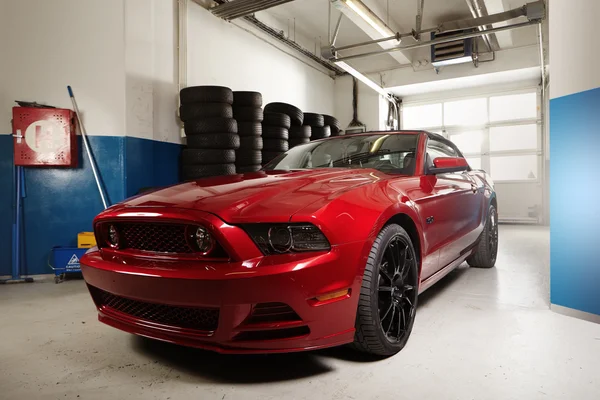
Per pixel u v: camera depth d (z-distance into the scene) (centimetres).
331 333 138
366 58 938
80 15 375
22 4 358
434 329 194
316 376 146
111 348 180
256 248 130
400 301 169
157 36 447
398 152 231
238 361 161
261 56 654
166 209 142
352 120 937
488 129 926
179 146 480
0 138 353
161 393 137
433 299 246
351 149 246
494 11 630
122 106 389
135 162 400
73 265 339
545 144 849
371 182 174
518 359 159
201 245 135
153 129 439
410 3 679
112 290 153
